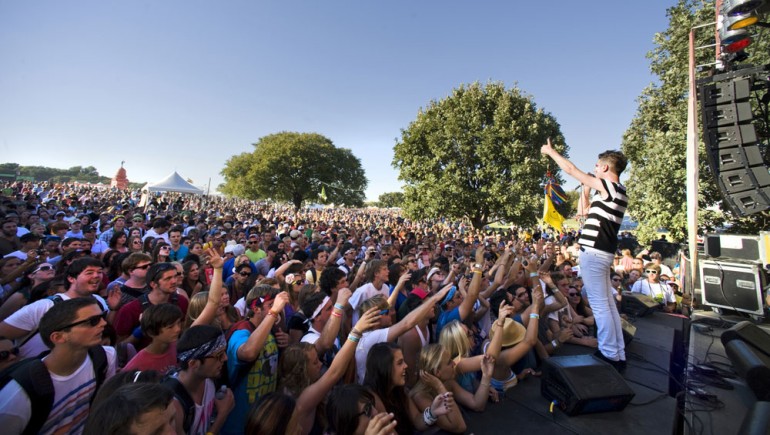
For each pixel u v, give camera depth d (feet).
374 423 6.85
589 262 12.50
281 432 6.69
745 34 15.99
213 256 11.55
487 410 10.51
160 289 12.64
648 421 9.74
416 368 11.03
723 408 9.90
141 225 35.35
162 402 5.53
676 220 35.76
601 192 12.19
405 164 73.67
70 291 12.05
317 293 12.94
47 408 7.25
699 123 33.04
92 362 8.43
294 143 135.85
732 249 18.48
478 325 16.88
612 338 12.46
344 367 8.93
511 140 62.08
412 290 16.57
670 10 39.22
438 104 72.18
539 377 13.06
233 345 9.79
